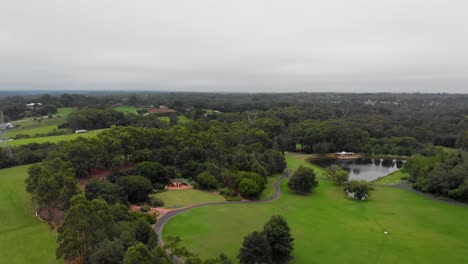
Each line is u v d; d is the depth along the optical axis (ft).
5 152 425.69
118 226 209.15
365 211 336.49
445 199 376.68
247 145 545.44
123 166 399.44
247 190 354.54
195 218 288.71
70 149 340.39
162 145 443.32
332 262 227.40
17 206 280.10
